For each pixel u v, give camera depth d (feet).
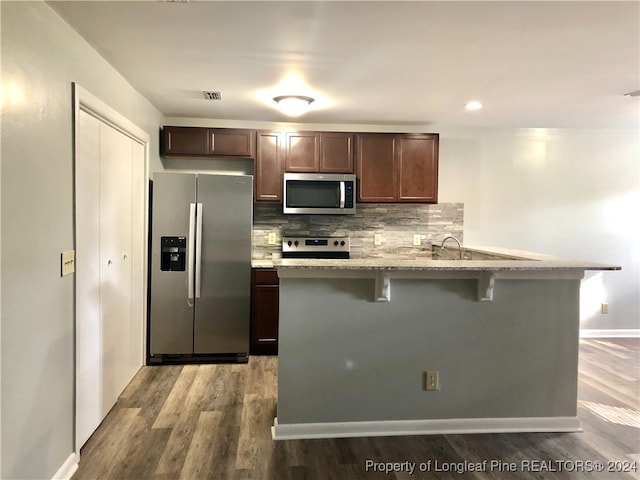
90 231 7.94
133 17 6.57
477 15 6.47
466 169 14.87
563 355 8.59
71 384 7.06
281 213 14.44
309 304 8.11
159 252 12.01
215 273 12.28
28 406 5.79
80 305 7.49
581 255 15.33
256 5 6.16
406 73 9.11
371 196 13.80
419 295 8.29
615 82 9.68
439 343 8.37
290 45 7.64
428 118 13.37
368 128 14.46
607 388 10.64
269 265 12.82
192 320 12.25
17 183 5.41
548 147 15.07
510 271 8.27
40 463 6.12
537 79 9.51
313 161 13.56
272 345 13.00
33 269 5.83
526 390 8.55
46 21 6.11
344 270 8.05
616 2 6.02
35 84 5.82
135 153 10.83
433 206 14.87
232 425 8.55
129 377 10.64
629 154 15.33
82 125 7.52
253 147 13.38
